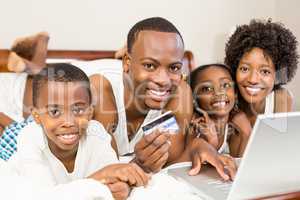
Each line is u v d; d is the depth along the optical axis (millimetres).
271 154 589
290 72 1062
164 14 1727
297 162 625
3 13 1470
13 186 658
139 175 706
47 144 767
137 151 816
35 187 654
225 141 950
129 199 682
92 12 1598
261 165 599
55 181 736
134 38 806
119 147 929
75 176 781
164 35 792
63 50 1516
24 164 734
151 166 805
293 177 644
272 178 628
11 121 1072
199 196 695
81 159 788
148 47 786
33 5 1505
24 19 1501
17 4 1482
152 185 723
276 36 1002
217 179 744
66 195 607
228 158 812
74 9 1568
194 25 1786
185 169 809
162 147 804
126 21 1660
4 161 853
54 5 1534
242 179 608
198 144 863
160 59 791
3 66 1318
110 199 624
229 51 1043
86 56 1537
